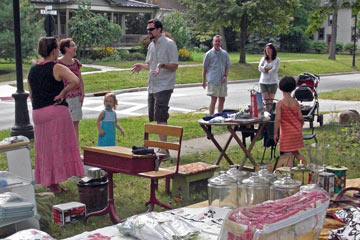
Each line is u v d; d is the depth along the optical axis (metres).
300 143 7.25
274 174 4.38
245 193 4.19
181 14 40.62
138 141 10.07
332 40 42.81
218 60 11.34
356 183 5.56
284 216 2.91
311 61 38.09
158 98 8.46
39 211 5.30
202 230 3.87
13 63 30.16
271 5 32.12
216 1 33.44
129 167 5.31
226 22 33.28
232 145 9.97
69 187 6.80
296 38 57.97
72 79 6.07
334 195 4.82
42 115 6.01
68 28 33.59
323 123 12.41
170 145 5.93
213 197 4.33
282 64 34.28
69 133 6.17
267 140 7.94
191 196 6.48
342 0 11.35
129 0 44.66
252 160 7.51
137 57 34.19
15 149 4.84
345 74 34.81
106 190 5.93
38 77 6.00
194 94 20.84
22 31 29.36
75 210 5.52
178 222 3.86
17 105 9.81
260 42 53.34
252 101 7.30
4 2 28.61
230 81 27.27
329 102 17.88
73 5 36.78
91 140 10.07
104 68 28.25
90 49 33.22
